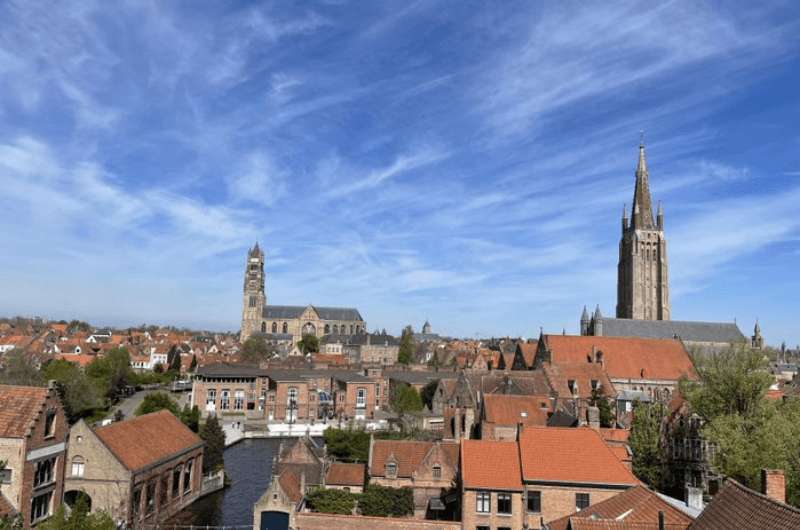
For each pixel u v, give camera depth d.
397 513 71.75
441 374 196.12
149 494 73.88
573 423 88.19
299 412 165.00
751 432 67.56
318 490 72.38
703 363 82.56
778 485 38.53
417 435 111.06
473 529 61.88
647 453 76.12
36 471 62.00
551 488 61.25
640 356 141.38
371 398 171.00
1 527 40.69
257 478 101.19
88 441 68.94
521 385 117.38
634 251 190.12
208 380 167.00
